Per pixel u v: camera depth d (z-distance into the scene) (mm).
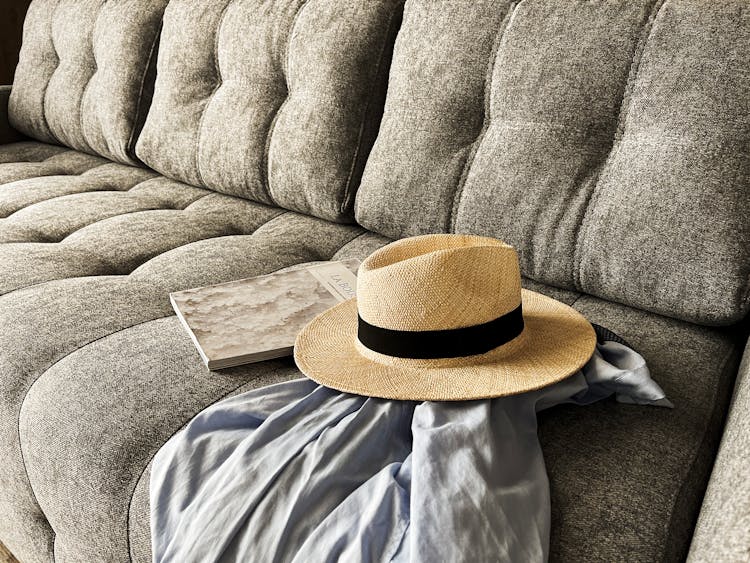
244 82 1535
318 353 880
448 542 591
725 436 691
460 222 1175
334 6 1399
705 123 927
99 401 880
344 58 1368
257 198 1564
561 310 915
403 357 796
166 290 1149
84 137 2012
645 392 776
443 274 772
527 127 1101
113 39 1862
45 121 2158
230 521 661
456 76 1187
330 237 1391
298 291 1101
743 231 910
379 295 805
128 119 1855
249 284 1128
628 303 1032
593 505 670
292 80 1459
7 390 974
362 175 1395
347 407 766
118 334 1015
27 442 908
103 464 811
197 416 788
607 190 1014
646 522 652
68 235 1428
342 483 687
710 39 939
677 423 781
